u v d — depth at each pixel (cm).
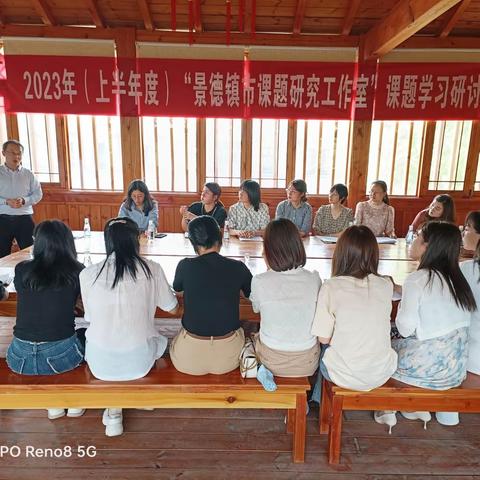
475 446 172
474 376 165
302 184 330
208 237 156
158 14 400
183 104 427
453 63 420
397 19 328
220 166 459
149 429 180
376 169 461
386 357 152
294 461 162
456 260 153
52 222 157
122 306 149
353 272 151
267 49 417
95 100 423
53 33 407
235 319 161
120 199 454
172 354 165
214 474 155
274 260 155
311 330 154
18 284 155
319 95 427
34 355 156
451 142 453
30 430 178
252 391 157
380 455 166
